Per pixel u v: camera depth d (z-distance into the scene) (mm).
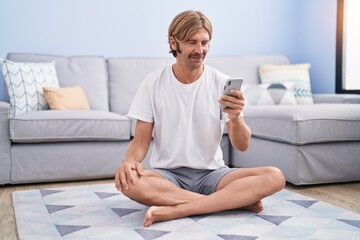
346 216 1781
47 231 1612
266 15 3922
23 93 2816
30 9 3365
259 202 1815
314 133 2373
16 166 2543
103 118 2652
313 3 3773
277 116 2500
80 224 1697
